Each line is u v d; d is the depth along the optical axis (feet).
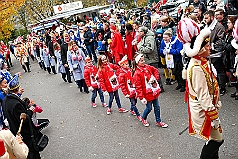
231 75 20.61
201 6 29.60
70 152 18.44
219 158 14.52
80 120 23.68
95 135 20.20
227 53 21.17
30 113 15.44
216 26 20.76
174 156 15.60
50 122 24.62
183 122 19.26
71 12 111.55
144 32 26.11
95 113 24.49
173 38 23.75
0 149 9.02
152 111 22.17
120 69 20.95
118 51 33.06
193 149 15.87
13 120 13.88
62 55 34.65
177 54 23.63
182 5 39.09
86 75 24.94
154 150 16.60
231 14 20.79
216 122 11.32
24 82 46.32
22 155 10.69
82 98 29.73
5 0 62.80
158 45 26.86
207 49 11.21
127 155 16.67
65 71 38.17
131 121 21.25
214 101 11.76
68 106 28.17
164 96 24.67
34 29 108.88
